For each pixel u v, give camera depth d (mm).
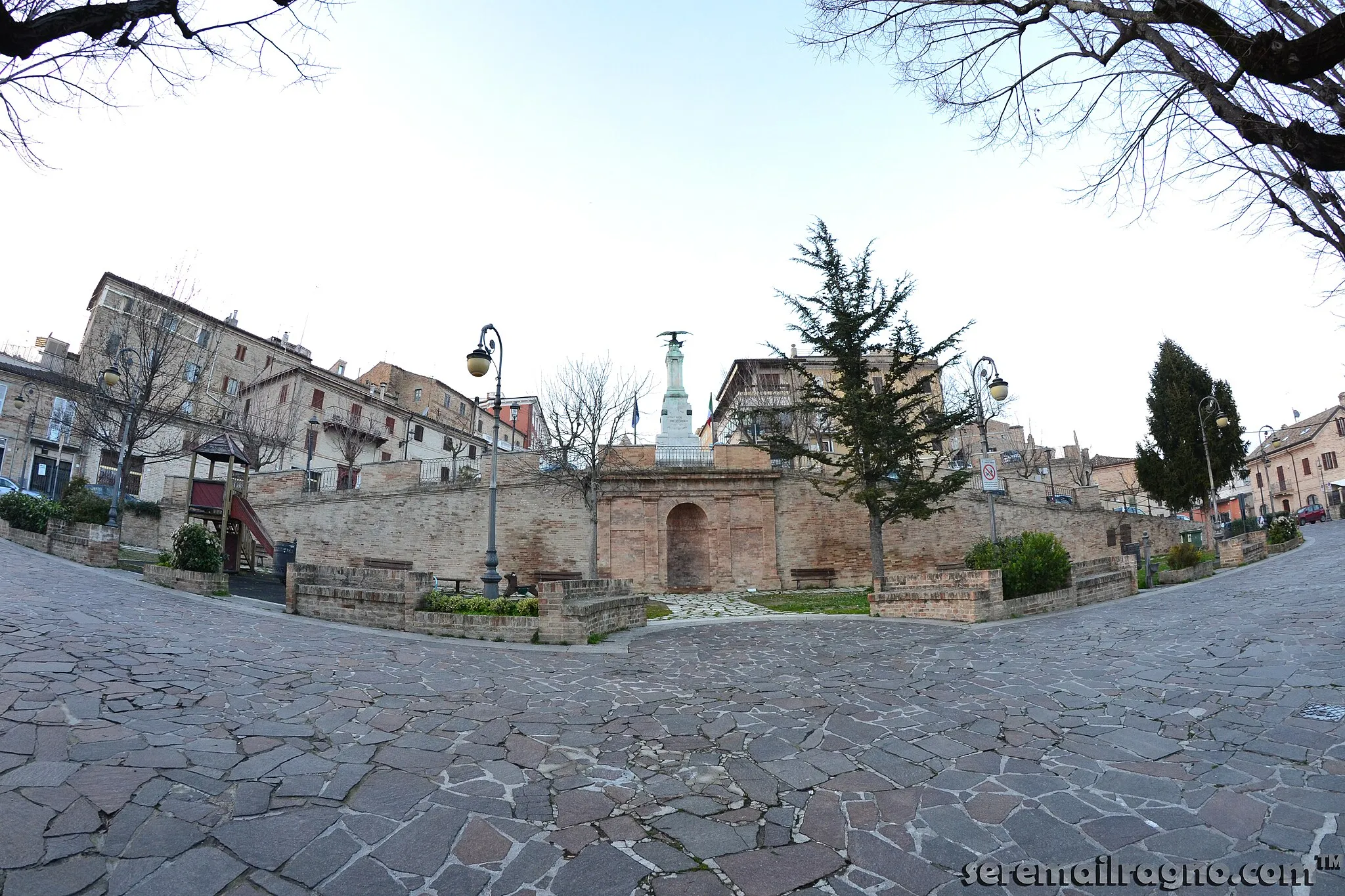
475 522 28859
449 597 12328
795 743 5836
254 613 11828
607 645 11461
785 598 24094
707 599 24453
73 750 4559
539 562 28562
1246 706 6273
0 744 4480
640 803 4504
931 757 5402
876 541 22094
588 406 28297
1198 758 5113
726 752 5586
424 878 3451
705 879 3521
